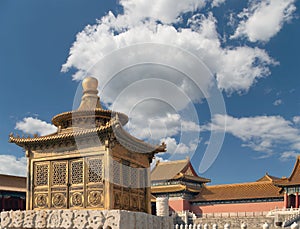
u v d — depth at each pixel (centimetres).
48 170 2308
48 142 2312
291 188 6209
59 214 2128
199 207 7131
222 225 5953
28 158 2372
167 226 2545
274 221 5447
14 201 5506
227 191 7006
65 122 2417
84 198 2178
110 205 2105
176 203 7219
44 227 2148
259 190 6688
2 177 5466
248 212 6100
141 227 2208
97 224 2034
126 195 2303
